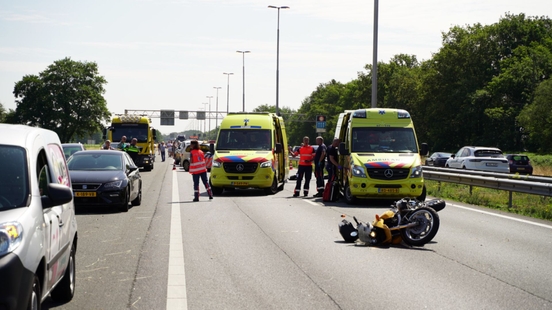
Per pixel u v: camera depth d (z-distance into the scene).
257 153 23.91
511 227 14.00
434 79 88.31
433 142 89.69
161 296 7.64
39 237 5.77
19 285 5.28
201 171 20.86
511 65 80.06
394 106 103.00
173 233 12.99
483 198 20.42
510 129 80.69
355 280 8.55
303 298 7.55
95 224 14.51
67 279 7.30
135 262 9.84
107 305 7.22
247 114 25.48
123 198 16.88
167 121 116.62
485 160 37.56
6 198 5.87
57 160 7.37
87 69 115.75
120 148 30.41
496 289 8.02
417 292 7.85
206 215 16.38
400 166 19.06
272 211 17.42
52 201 6.18
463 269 9.32
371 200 21.30
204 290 7.97
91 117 114.38
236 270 9.22
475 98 82.00
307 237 12.49
